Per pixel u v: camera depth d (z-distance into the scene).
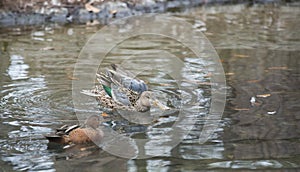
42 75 12.94
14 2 20.08
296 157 8.55
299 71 13.30
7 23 19.19
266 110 10.67
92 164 8.31
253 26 18.59
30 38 16.91
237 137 9.38
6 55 14.80
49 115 10.41
